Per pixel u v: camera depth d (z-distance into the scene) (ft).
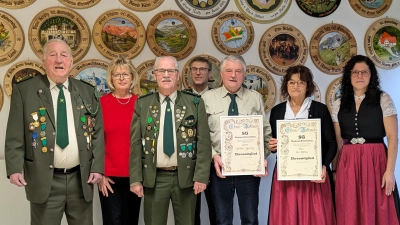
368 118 7.06
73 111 6.21
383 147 7.12
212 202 7.32
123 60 7.61
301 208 7.04
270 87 9.41
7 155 5.89
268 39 9.39
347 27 9.69
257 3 9.37
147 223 6.73
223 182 7.16
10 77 8.60
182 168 6.57
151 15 9.09
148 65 9.01
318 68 9.59
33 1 8.65
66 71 6.10
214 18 9.25
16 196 8.57
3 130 8.65
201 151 6.72
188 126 6.65
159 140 6.57
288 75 7.17
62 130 6.07
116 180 7.53
